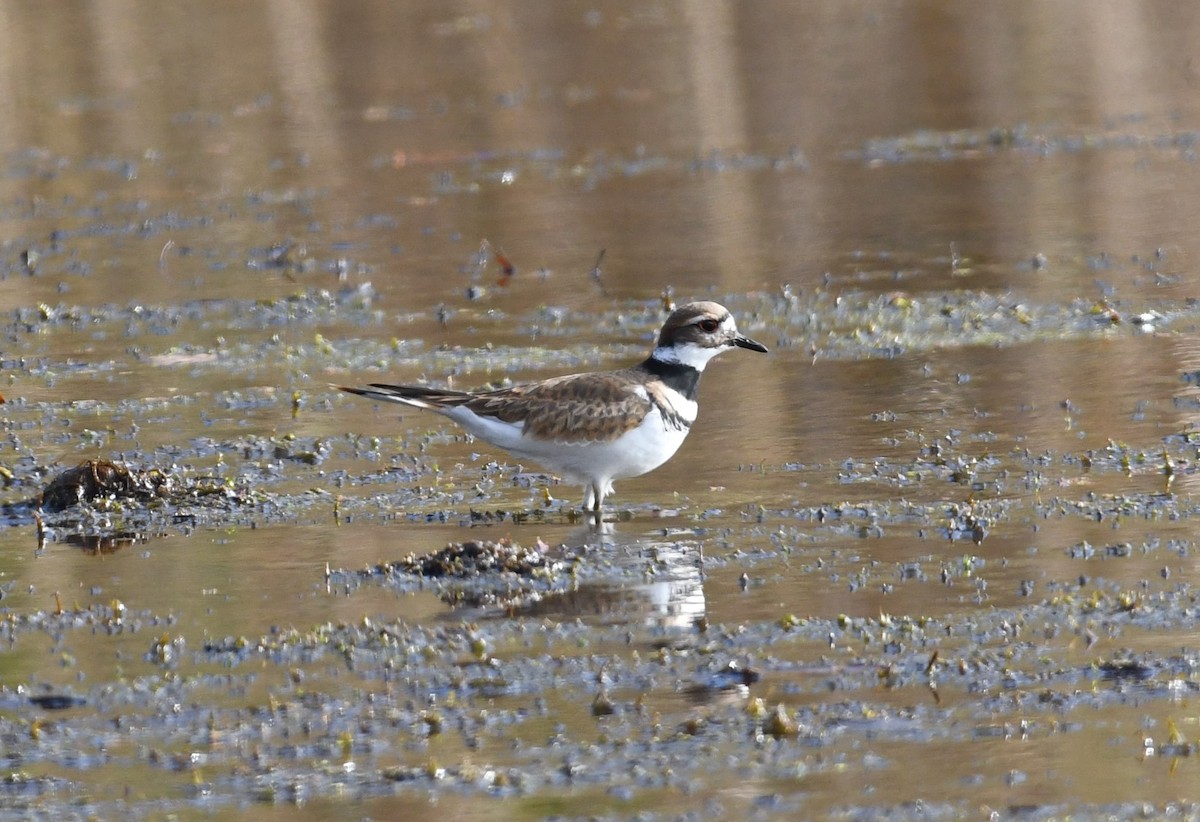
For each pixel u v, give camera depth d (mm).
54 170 31219
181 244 25719
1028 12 39094
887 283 21359
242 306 21797
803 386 17188
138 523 13586
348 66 37250
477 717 9609
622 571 11922
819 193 26797
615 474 13508
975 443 14805
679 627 10805
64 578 12250
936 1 40406
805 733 9242
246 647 10703
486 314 20969
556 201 27250
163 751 9367
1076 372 17062
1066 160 27984
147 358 19562
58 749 9430
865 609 10961
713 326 13773
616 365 18328
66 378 18750
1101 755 8859
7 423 16844
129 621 11281
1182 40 36094
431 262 23891
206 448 15719
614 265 23172
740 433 15570
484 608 11312
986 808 8391
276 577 12102
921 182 27094
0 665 10578
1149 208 24375
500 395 13508
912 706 9516
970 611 10828
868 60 36156
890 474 14008
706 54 37031
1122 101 32031
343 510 13750
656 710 9609
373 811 8609
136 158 31688
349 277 23172
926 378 17203
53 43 38562
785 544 12375
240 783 8969
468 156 30625
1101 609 10734
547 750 9188
